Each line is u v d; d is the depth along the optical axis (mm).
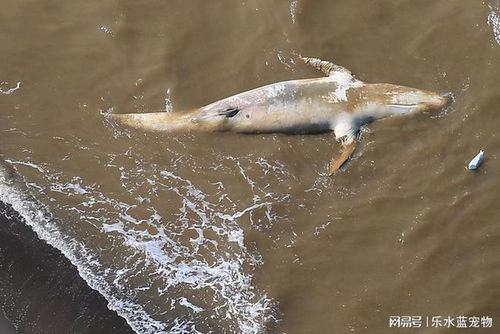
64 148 20578
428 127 20547
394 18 22312
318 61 21391
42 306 18438
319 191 19875
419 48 21781
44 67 21750
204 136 20672
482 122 20578
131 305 18516
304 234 19281
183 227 19500
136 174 20203
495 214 19391
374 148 20312
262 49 21812
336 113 20562
